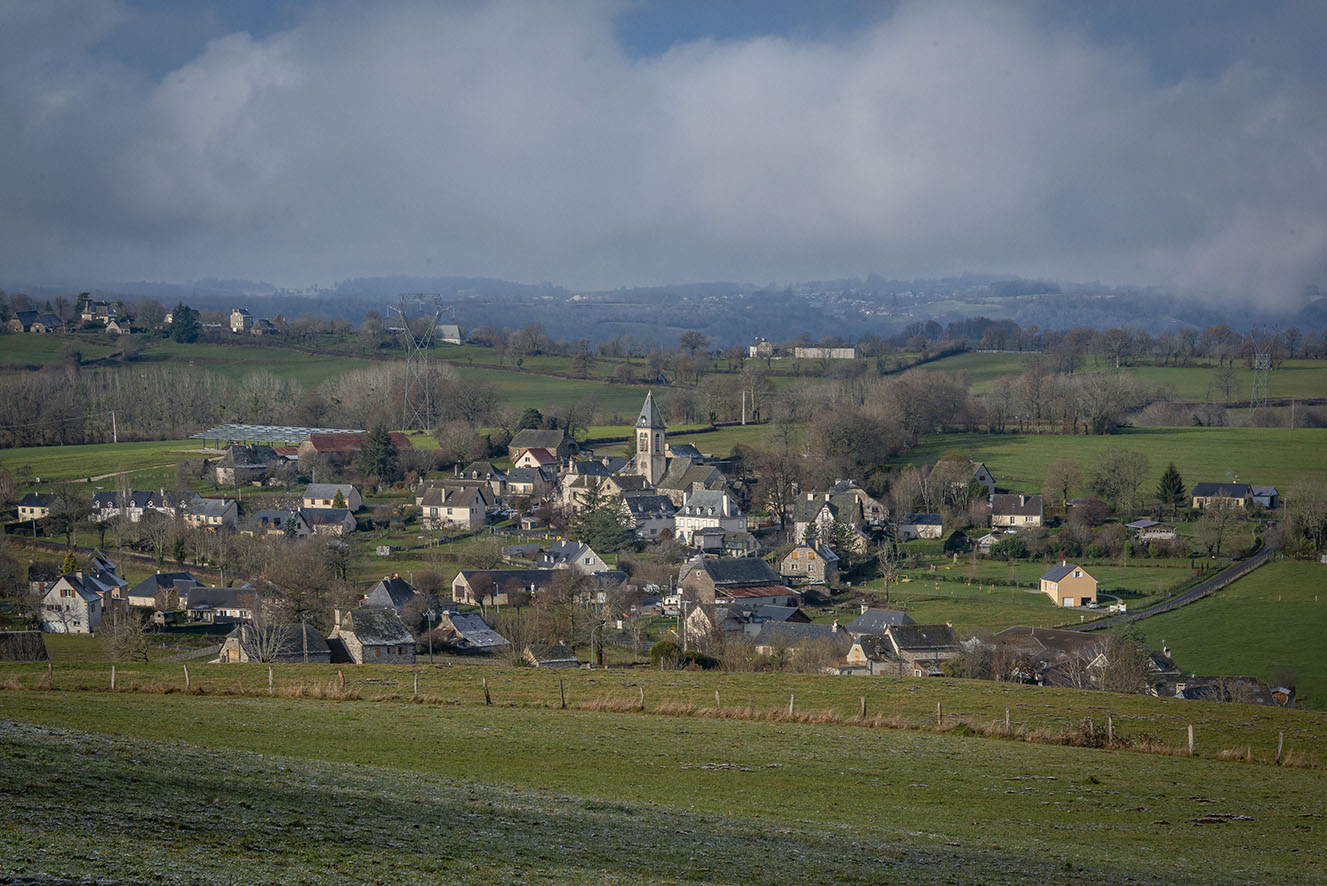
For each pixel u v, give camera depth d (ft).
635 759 170.09
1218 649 432.66
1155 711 228.02
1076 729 206.49
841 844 122.31
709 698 230.48
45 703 194.18
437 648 417.08
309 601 430.20
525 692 232.53
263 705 205.36
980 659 350.43
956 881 108.17
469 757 165.78
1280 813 150.51
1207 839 135.33
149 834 97.50
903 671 368.68
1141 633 435.94
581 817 126.21
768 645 404.98
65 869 83.25
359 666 265.75
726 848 115.96
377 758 161.38
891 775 166.20
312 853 97.04
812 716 212.64
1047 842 130.31
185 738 167.63
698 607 455.63
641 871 102.47
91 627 478.18
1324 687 382.01
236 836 100.63
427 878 92.63
